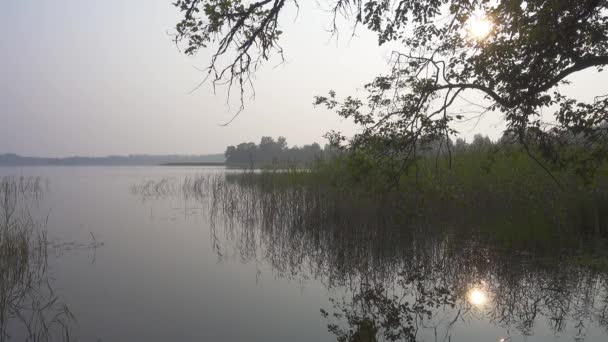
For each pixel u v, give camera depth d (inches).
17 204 756.6
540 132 237.0
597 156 217.2
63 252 393.1
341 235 463.5
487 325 226.7
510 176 456.8
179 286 295.1
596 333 209.6
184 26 225.8
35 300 263.9
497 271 313.9
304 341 210.2
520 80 228.4
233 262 365.1
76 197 924.0
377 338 214.2
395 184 304.3
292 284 303.6
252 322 232.5
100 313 243.4
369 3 256.5
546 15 211.3
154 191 1080.8
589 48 232.4
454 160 496.1
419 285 298.8
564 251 347.3
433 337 214.4
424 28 279.0
